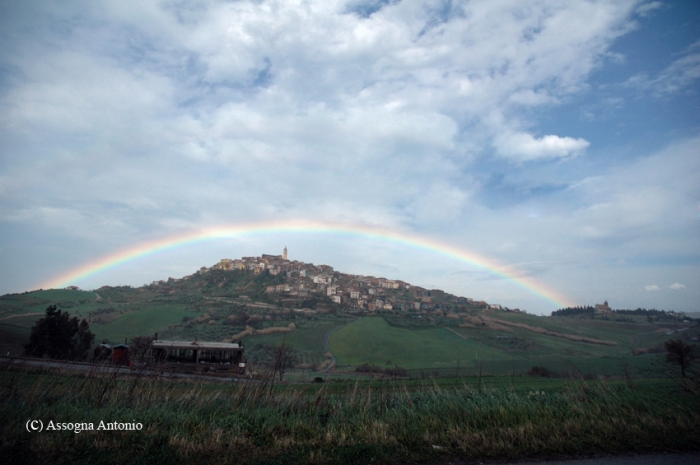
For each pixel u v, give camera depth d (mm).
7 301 113125
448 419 7414
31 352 43219
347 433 6699
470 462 5730
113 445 5816
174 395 8320
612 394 9234
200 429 6613
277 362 9820
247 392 8617
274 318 130875
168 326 107938
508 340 123125
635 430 6988
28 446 5582
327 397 8781
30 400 7363
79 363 23031
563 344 118688
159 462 5379
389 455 5840
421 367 87188
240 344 38281
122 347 29734
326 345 106000
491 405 8109
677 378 10516
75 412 6875
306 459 5645
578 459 5871
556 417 7715
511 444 6266
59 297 137125
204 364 34969
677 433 6906
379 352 104688
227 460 5520
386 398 8570
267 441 6340
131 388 8289
